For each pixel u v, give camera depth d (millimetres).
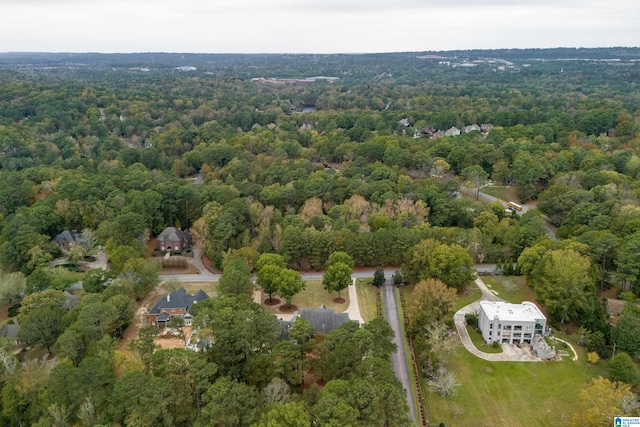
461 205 175625
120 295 116938
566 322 121688
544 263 126312
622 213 152750
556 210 176250
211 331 98938
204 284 145125
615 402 87000
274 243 155375
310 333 102188
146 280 132000
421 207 173250
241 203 167875
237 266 134250
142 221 159000
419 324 115812
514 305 122438
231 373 91188
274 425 72188
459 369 108500
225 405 77000
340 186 191000
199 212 177500
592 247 134375
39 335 109312
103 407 84625
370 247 152000
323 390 79625
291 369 91562
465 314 127875
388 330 101188
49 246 154500
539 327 115875
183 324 113500
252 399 79250
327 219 165375
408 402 97938
